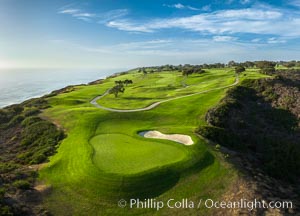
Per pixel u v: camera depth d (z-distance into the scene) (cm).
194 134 5147
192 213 3052
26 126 6712
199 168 3869
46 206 3161
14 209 2969
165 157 4103
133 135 5253
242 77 12219
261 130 6425
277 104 7725
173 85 12712
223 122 6359
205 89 10431
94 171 3697
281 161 5072
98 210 3122
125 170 3697
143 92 11244
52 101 9581
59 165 4103
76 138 5272
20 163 4512
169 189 3438
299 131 6512
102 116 6875
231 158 4322
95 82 17625
